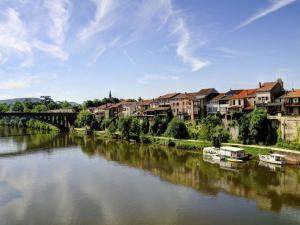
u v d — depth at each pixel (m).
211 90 115.06
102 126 148.00
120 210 41.16
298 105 78.94
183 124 100.50
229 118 89.88
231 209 41.16
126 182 54.59
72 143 110.06
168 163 70.38
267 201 43.94
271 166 64.06
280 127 74.88
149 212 40.41
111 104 184.12
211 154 74.88
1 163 73.06
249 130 79.88
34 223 37.44
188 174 59.81
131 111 153.62
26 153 87.75
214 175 58.69
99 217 38.91
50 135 143.50
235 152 70.00
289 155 65.88
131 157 78.94
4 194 48.38
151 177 57.94
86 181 55.53
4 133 156.75
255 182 53.22
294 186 50.44
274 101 89.12
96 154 84.69
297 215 39.00
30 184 53.91
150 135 111.44
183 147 88.56
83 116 156.62
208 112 109.88
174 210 41.03
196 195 47.00
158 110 123.75
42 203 44.12
